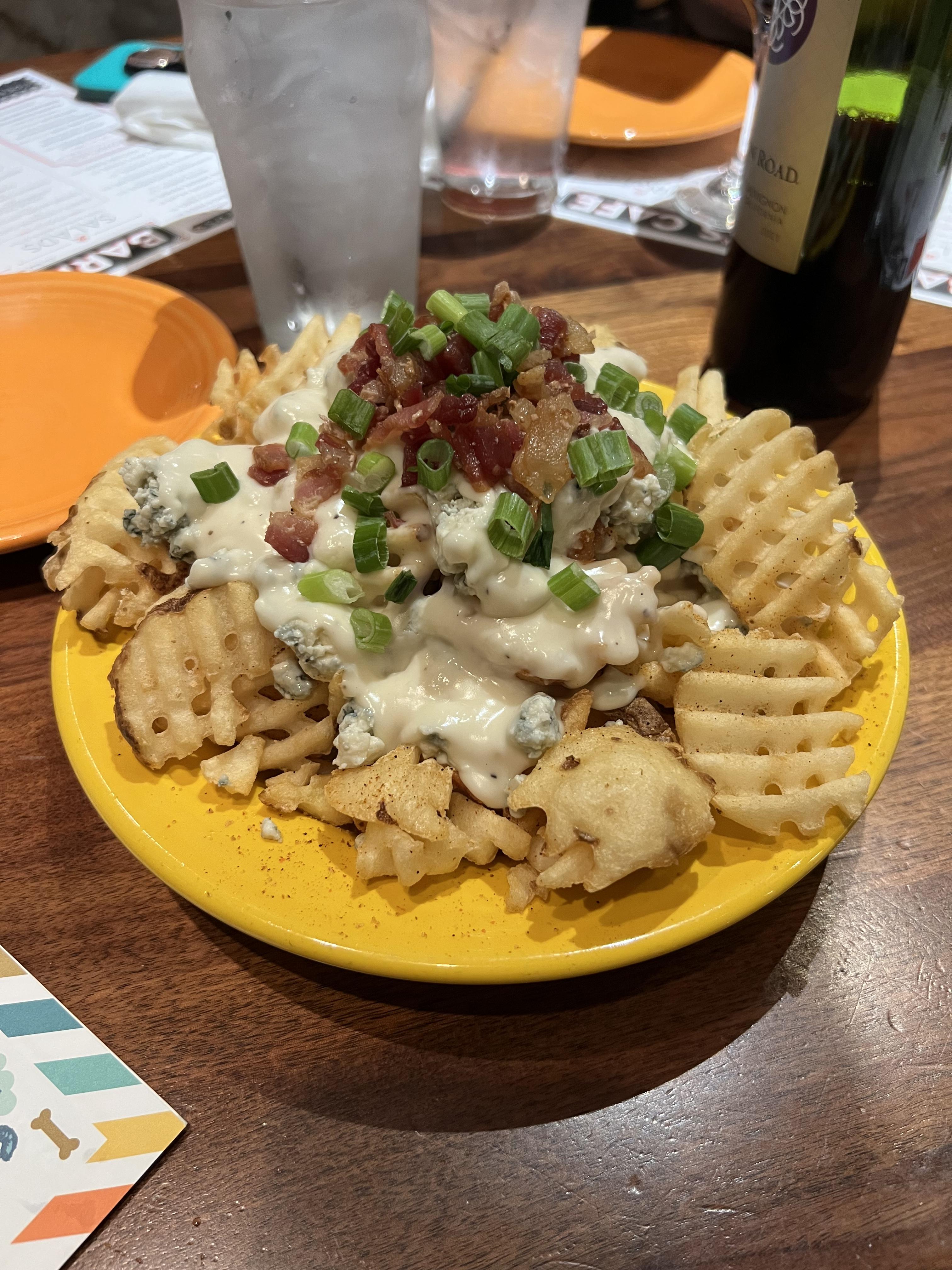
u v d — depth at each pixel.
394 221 0.37
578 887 0.21
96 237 0.46
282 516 0.25
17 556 0.32
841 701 0.24
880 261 0.31
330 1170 0.19
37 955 0.22
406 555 0.25
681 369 0.39
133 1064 0.21
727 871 0.20
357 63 0.32
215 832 0.22
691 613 0.23
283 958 0.22
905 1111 0.20
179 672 0.23
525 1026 0.21
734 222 0.37
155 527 0.25
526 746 0.22
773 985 0.22
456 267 0.45
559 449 0.23
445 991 0.22
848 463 0.35
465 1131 0.20
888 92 0.28
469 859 0.22
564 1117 0.20
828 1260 0.18
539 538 0.23
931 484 0.35
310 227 0.36
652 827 0.19
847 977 0.22
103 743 0.23
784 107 0.30
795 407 0.36
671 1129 0.20
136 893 0.24
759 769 0.21
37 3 0.78
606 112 0.54
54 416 0.35
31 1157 0.19
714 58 0.57
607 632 0.23
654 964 0.22
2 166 0.52
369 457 0.24
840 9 0.27
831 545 0.25
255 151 0.34
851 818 0.21
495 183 0.48
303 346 0.30
